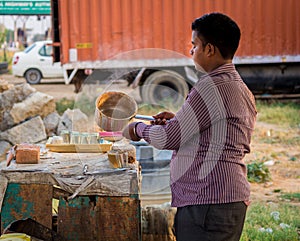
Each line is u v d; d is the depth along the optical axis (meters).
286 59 11.44
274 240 4.29
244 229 4.45
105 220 2.92
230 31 2.38
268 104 11.79
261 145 8.34
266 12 11.31
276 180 6.41
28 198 2.93
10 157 3.26
